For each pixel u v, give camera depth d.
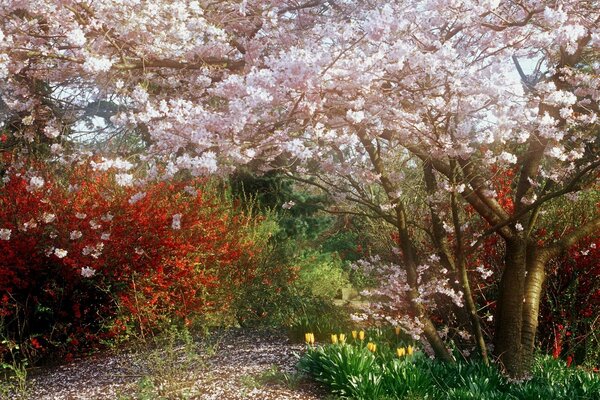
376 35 4.45
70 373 7.55
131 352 8.09
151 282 8.73
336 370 5.88
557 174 6.82
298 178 6.71
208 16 6.25
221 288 9.66
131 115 4.99
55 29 5.29
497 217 6.69
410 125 5.31
